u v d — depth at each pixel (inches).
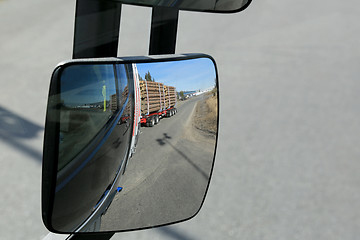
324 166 149.5
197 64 32.0
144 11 86.7
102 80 25.4
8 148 143.0
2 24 206.7
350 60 267.0
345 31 330.3
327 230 119.6
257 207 127.9
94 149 25.8
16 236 113.4
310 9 390.0
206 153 34.7
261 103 200.4
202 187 35.1
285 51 276.2
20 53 189.6
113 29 31.4
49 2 234.7
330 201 131.3
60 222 24.9
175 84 30.7
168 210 32.6
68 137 23.8
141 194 30.3
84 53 31.0
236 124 178.5
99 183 26.8
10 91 172.2
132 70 27.7
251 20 339.0
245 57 261.0
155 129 30.1
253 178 141.3
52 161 23.2
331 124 182.1
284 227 120.4
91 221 27.0
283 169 147.0
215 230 118.4
